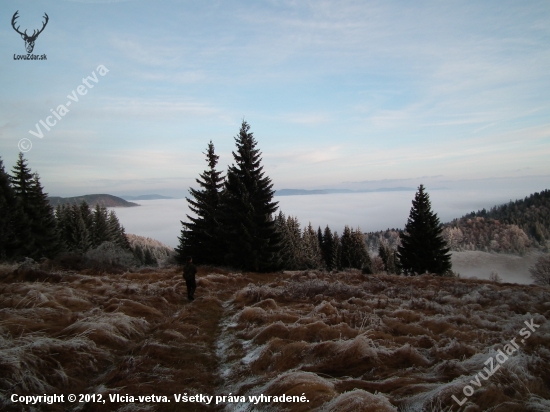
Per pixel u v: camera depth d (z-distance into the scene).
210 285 15.07
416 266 36.47
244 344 7.04
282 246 25.95
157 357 5.84
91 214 72.44
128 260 22.42
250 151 25.47
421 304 10.59
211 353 6.64
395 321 8.15
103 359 5.73
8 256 29.70
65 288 9.95
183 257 28.00
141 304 9.40
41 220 37.88
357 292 12.23
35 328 6.24
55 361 5.01
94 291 10.85
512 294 12.10
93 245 59.66
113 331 6.74
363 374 5.07
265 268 24.47
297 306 10.41
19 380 4.18
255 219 24.88
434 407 3.68
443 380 4.65
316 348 5.88
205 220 27.92
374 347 5.78
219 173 28.25
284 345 6.32
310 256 66.88
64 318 7.20
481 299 11.62
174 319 8.59
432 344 6.54
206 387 5.09
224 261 26.03
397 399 4.05
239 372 5.62
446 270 36.25
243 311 9.09
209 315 9.73
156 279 15.91
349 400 3.65
